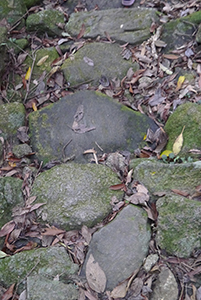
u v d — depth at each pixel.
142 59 1.65
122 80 1.60
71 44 1.79
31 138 1.47
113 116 1.46
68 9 1.94
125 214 1.23
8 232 1.26
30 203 1.30
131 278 1.14
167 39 1.68
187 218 1.16
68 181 1.31
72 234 1.25
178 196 1.21
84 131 1.45
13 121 1.50
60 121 1.48
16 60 1.73
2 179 1.33
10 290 1.15
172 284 1.12
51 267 1.18
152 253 1.18
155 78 1.60
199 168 1.25
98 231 1.22
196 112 1.38
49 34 1.83
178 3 1.81
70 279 1.17
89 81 1.62
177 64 1.61
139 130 1.44
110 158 1.38
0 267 1.19
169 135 1.43
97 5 1.92
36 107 1.59
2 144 1.46
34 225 1.28
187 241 1.15
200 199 1.23
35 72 1.69
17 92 1.65
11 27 1.81
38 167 1.43
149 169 1.31
